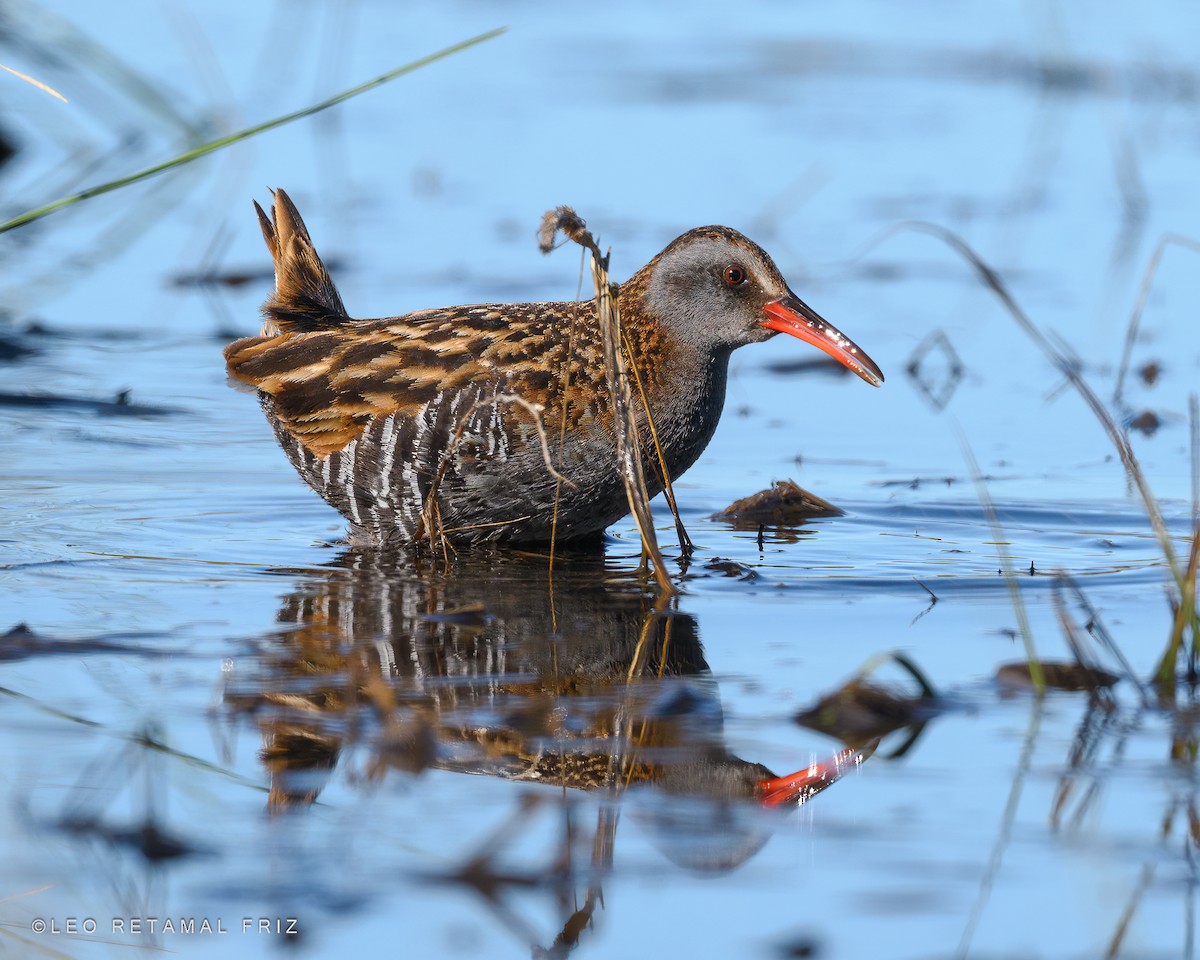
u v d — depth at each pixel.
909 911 6.23
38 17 22.48
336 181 21.23
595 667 8.62
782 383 15.81
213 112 22.47
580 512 11.21
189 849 6.62
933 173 21.78
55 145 22.39
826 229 19.52
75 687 8.17
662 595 9.97
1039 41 27.55
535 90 26.00
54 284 17.91
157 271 18.38
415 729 7.52
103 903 6.27
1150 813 6.95
